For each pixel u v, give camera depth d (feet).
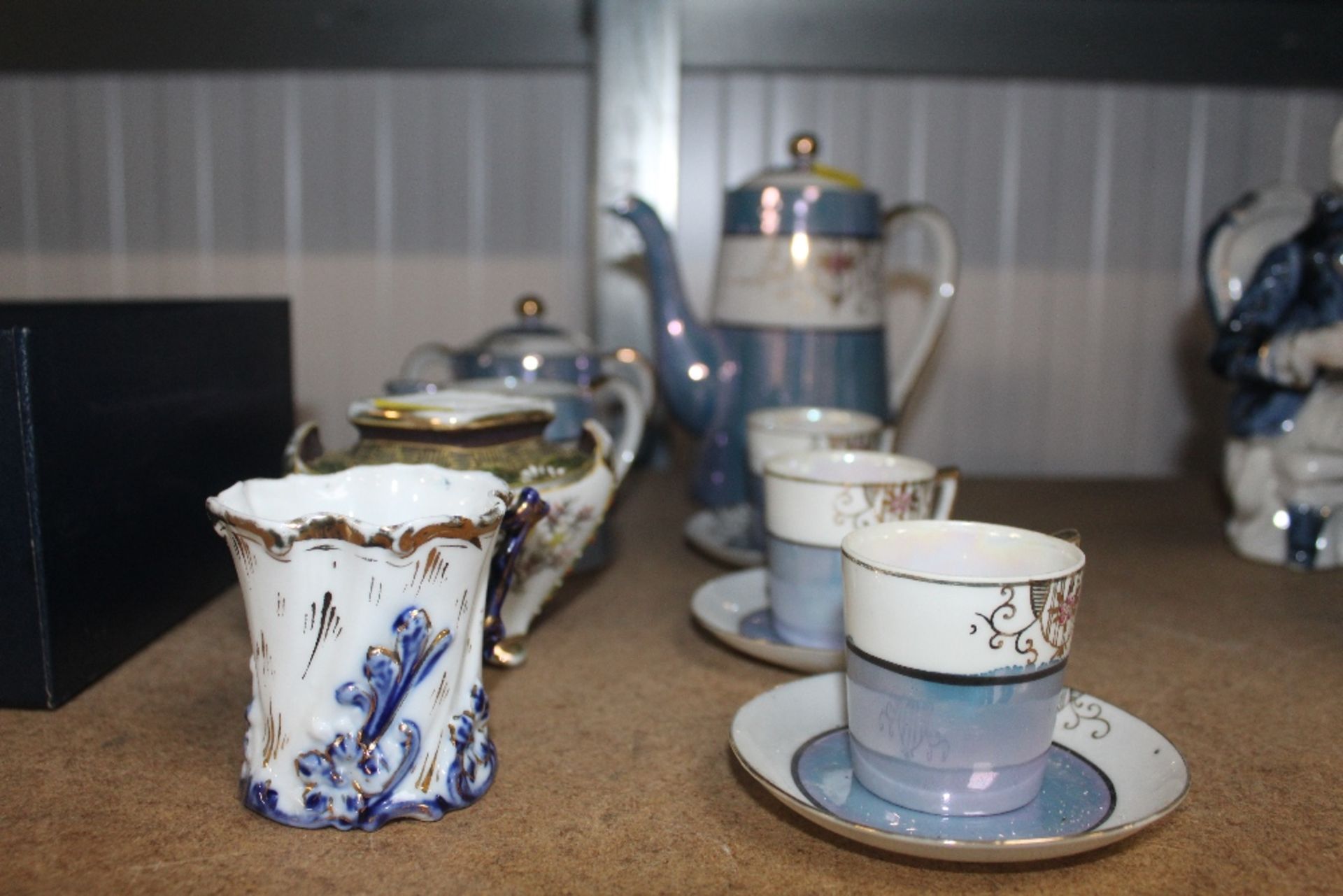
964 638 1.25
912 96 3.58
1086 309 3.75
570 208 3.61
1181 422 3.82
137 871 1.22
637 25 3.23
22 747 1.51
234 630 1.99
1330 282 2.30
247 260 3.67
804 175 2.60
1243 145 3.67
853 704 1.36
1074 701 1.56
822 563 1.79
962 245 3.69
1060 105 3.62
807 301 2.54
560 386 2.27
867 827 1.18
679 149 3.55
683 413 2.65
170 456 1.95
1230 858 1.29
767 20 3.28
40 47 3.33
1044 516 2.97
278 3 3.18
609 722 1.63
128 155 3.62
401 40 3.35
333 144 3.60
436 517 1.26
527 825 1.33
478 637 1.40
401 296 3.68
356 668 1.29
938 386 3.77
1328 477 2.45
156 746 1.53
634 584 2.33
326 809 1.30
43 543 1.59
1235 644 2.01
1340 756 1.57
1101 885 1.23
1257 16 3.31
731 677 1.82
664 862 1.25
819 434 2.17
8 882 1.19
